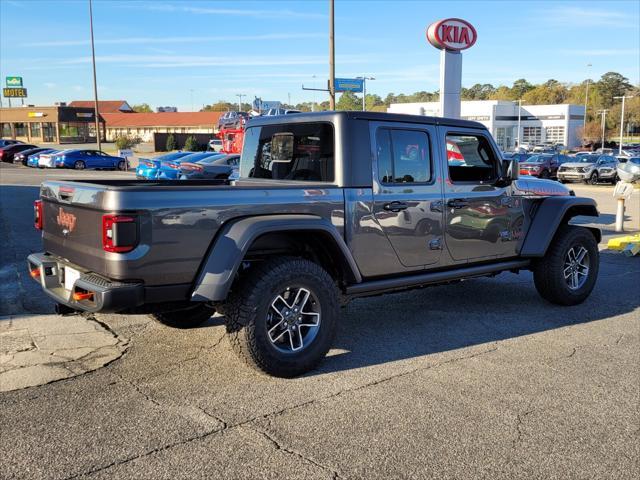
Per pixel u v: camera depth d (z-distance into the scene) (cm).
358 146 472
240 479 302
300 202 441
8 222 1289
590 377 443
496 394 410
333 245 452
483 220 564
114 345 509
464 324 582
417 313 624
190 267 396
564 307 650
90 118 7769
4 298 659
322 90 2562
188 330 552
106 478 302
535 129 8850
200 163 1905
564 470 313
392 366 464
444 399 401
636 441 346
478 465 317
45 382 425
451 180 537
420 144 514
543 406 391
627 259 955
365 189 476
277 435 348
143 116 9388
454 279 552
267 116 543
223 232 405
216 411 379
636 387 425
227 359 475
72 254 423
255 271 421
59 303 430
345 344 519
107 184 443
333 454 327
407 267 511
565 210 612
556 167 3225
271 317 431
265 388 418
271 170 539
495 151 588
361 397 404
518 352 499
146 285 383
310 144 494
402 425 362
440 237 529
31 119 7569
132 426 358
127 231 370
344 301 500
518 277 814
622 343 525
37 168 4000
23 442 338
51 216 456
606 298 693
